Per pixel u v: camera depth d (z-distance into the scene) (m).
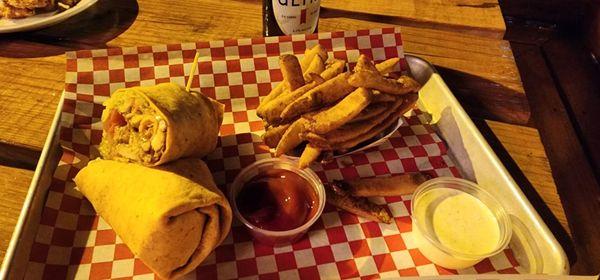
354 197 0.28
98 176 0.25
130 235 0.22
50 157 0.27
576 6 0.58
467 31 0.42
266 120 0.28
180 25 0.39
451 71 0.38
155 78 0.32
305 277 0.25
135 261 0.24
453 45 0.40
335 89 0.28
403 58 0.35
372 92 0.27
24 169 0.28
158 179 0.23
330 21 0.41
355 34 0.34
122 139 0.26
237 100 0.33
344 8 0.42
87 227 0.25
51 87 0.33
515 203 0.27
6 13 0.36
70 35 0.37
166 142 0.24
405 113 0.33
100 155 0.29
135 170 0.24
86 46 0.36
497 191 0.28
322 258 0.25
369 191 0.28
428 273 0.25
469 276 0.20
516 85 0.37
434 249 0.25
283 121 0.28
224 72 0.33
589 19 0.56
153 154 0.24
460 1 0.45
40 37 0.37
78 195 0.27
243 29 0.39
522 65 0.49
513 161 0.31
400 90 0.28
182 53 0.32
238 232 0.26
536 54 0.51
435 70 0.35
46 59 0.35
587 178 0.40
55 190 0.26
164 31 0.38
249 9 0.42
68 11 0.36
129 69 0.31
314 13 0.34
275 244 0.26
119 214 0.23
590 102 0.47
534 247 0.25
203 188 0.23
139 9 0.40
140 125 0.25
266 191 0.28
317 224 0.27
